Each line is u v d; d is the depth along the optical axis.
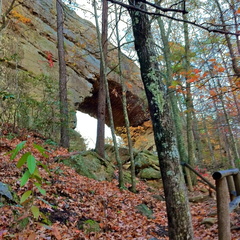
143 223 4.66
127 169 11.10
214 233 3.87
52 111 9.02
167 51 8.32
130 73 15.60
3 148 5.83
